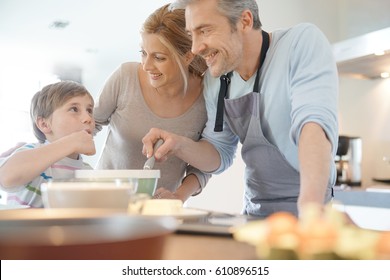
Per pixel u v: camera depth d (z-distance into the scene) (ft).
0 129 21.65
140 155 5.48
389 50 8.64
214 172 5.27
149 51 4.87
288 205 4.66
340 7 12.07
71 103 5.12
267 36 4.50
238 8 4.11
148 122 5.34
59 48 19.81
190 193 5.28
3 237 1.34
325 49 4.13
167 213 2.84
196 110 5.40
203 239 2.21
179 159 5.47
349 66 10.05
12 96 22.00
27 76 22.49
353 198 8.93
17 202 4.39
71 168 4.73
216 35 4.11
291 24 11.16
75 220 1.53
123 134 5.42
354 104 11.75
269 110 4.47
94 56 21.09
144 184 3.25
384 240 1.52
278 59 4.38
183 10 4.88
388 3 10.93
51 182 2.54
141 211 2.73
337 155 10.73
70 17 16.02
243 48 4.34
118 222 1.54
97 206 2.39
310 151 3.27
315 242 1.41
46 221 1.52
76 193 2.38
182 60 4.97
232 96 4.80
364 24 11.48
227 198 9.74
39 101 5.24
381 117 11.13
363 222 8.72
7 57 20.94
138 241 1.41
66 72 23.27
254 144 4.74
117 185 2.50
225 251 1.90
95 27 17.08
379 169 11.14
